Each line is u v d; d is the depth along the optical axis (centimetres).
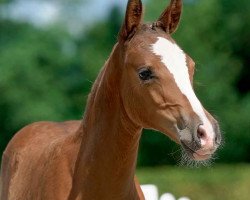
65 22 2988
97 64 2669
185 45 2623
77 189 541
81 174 541
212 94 2528
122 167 532
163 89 493
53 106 2603
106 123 532
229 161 2522
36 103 2586
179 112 488
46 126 686
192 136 480
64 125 679
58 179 551
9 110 2578
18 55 2616
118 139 528
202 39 2670
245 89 2705
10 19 2762
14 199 614
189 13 2678
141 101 507
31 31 2756
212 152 480
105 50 2805
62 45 2794
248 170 1434
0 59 2614
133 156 535
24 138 684
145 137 2486
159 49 500
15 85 2580
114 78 529
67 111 2642
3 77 2564
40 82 2611
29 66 2603
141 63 501
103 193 536
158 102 496
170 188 1385
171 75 492
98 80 552
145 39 511
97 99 541
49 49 2698
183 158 509
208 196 1388
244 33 2722
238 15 2731
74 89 2716
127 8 522
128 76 512
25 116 2562
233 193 1385
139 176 1412
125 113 525
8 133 2595
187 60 499
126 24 523
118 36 533
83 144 548
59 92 2644
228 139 2522
